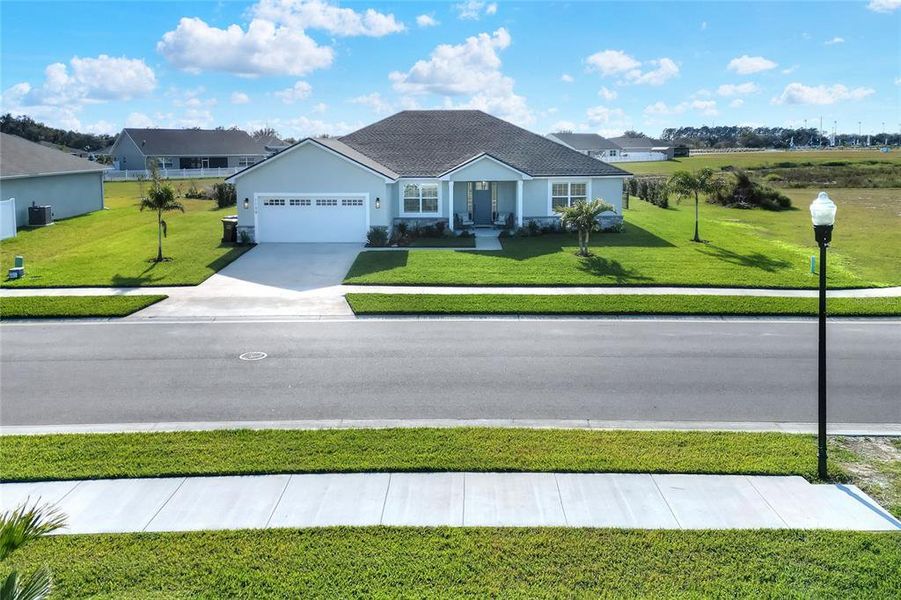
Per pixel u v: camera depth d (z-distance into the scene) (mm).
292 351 16625
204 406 13031
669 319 19953
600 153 127500
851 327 19188
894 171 90688
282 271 26109
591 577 7613
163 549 8172
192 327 18906
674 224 40406
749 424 12203
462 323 19344
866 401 13305
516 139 37594
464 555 8047
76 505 9258
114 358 16062
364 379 14547
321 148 31359
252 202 31938
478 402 13227
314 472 10195
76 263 27344
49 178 39875
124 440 11273
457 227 35250
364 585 7480
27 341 17562
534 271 25797
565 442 11180
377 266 26719
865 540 8320
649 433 11570
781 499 9438
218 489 9711
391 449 10906
